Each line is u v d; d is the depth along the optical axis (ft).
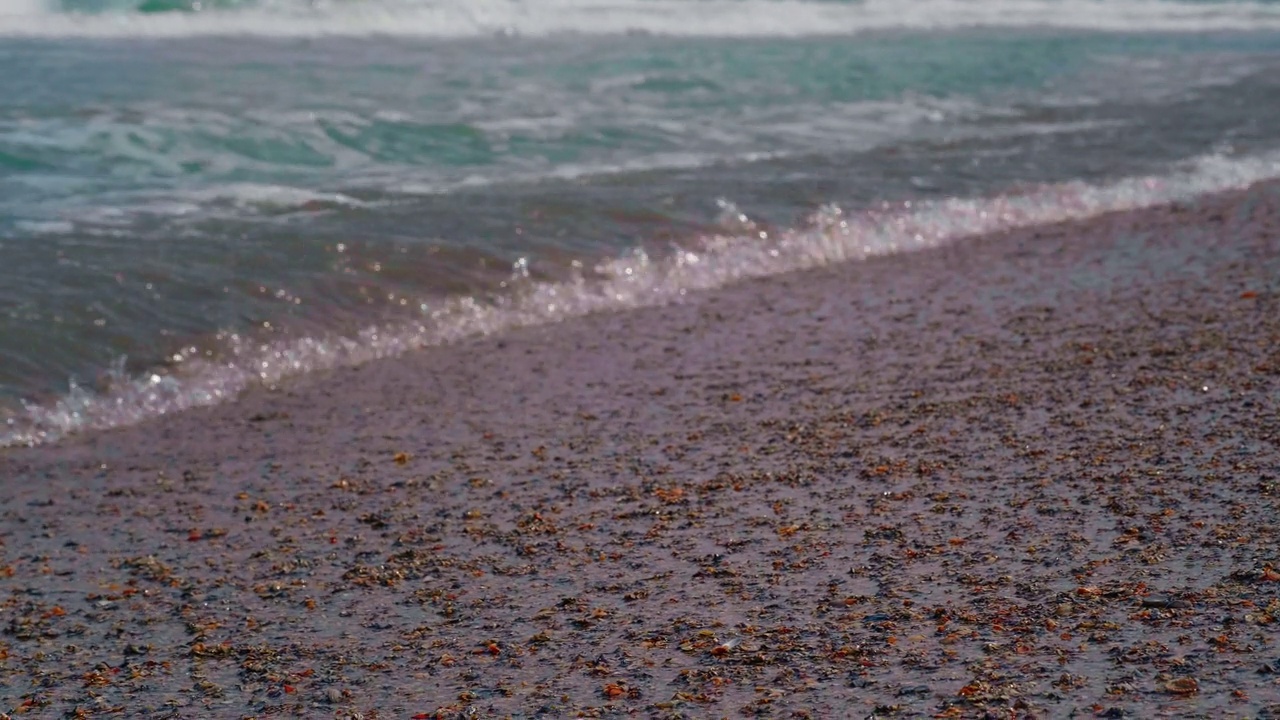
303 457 16.70
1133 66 51.90
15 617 12.23
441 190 29.86
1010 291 22.72
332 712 10.07
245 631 11.74
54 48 46.52
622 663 10.50
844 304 22.61
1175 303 21.09
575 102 40.40
